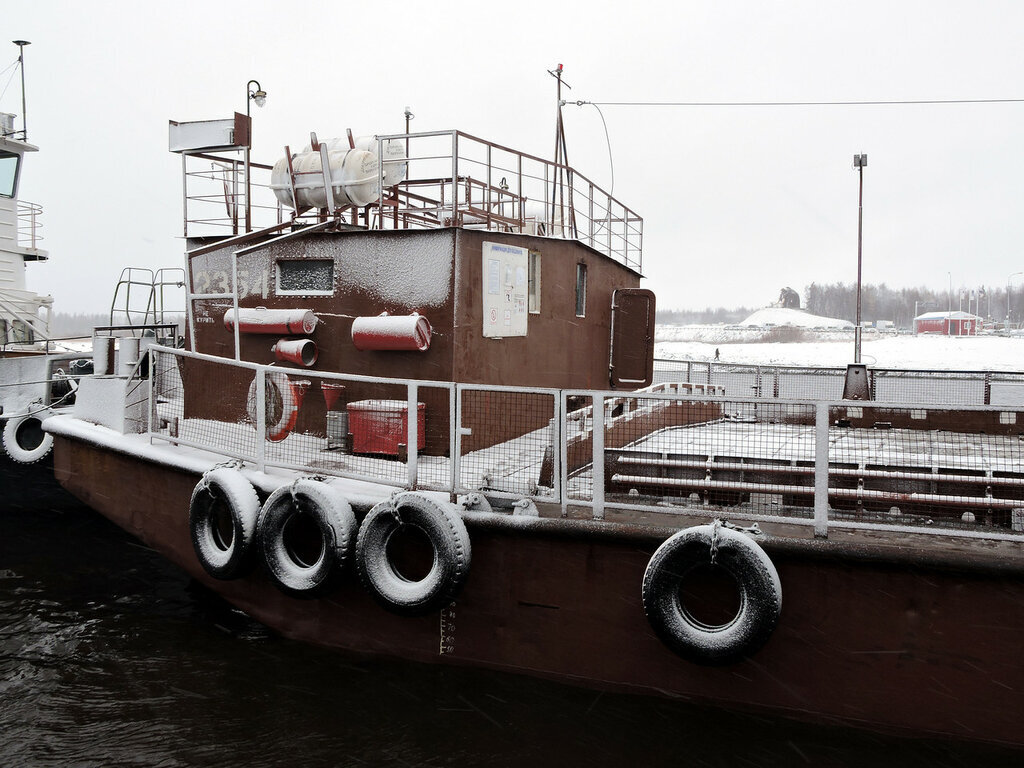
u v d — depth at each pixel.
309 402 10.10
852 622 6.16
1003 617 5.86
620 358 13.55
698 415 11.86
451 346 9.37
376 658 7.78
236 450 8.77
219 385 10.20
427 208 13.95
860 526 6.23
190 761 6.68
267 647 8.36
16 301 19.84
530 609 7.08
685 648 6.29
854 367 13.35
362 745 6.85
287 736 7.02
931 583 5.98
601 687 6.94
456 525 6.94
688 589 6.48
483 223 12.69
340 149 10.80
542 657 7.09
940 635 6.00
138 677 8.18
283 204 11.10
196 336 11.30
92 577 11.42
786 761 6.46
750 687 6.48
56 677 8.24
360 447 8.73
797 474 7.19
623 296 13.55
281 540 7.81
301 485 7.61
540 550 6.98
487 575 7.17
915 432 11.57
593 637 6.89
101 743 6.98
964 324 103.56
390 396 9.73
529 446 9.87
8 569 11.77
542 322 11.20
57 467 10.77
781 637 6.33
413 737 6.95
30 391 14.68
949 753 6.10
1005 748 5.96
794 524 6.61
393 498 7.15
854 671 6.20
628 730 6.85
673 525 6.68
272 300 10.57
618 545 6.70
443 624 7.42
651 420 9.78
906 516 6.72
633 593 6.73
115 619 9.80
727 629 6.20
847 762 6.34
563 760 6.61
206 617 9.83
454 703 7.40
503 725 7.08
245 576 8.47
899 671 6.11
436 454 9.38
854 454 8.59
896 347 67.88
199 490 8.33
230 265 11.05
